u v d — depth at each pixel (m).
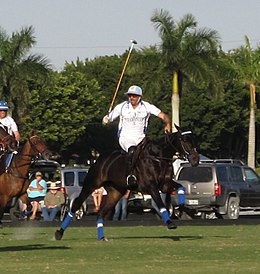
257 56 61.28
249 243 16.67
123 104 17.45
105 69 100.06
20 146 18.94
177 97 53.97
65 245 16.38
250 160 65.19
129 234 19.80
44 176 33.56
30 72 55.94
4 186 18.03
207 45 53.00
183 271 12.18
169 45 52.91
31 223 24.91
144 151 17.19
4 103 19.09
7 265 13.03
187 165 30.81
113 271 12.23
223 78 53.97
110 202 17.72
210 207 30.42
